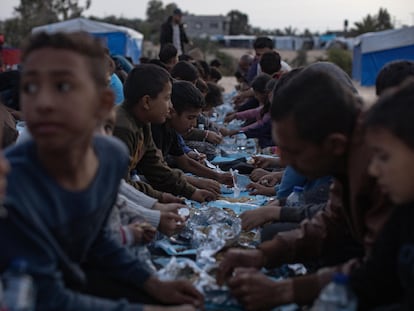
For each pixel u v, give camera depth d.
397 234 1.87
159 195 3.67
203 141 6.02
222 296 2.39
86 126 1.81
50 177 1.86
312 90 2.09
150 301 2.29
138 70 3.71
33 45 1.78
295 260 2.58
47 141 1.73
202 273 2.55
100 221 2.13
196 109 4.65
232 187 4.69
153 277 2.32
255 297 2.21
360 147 2.08
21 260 1.72
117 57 9.20
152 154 3.97
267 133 6.76
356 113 2.10
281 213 3.04
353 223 2.36
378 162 1.79
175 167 4.86
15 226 1.74
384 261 1.92
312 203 3.18
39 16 41.38
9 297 1.65
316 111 2.05
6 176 1.75
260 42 10.62
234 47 66.50
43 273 1.78
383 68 3.38
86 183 1.98
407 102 1.74
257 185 4.34
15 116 5.96
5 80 6.79
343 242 2.62
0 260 1.76
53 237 1.89
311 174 2.23
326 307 2.00
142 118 3.70
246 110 8.57
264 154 6.07
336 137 2.07
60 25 21.98
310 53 56.84
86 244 2.09
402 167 1.73
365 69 25.11
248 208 3.87
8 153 1.91
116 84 5.41
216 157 5.88
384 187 1.83
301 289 2.21
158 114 3.70
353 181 2.13
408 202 1.81
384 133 1.75
